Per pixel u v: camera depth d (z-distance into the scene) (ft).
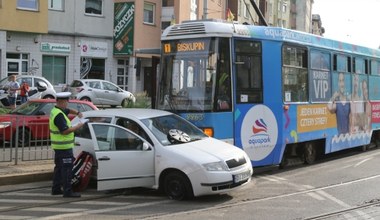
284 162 43.70
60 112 30.71
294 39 43.21
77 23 109.81
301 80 44.16
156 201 30.04
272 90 40.27
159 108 38.24
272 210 27.89
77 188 32.71
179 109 37.29
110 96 95.14
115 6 117.60
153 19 124.88
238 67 37.58
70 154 31.12
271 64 40.24
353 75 53.72
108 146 31.58
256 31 39.22
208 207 28.48
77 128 31.14
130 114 32.60
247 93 38.22
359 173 41.27
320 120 46.80
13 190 33.12
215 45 36.58
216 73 36.42
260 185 35.55
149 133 31.37
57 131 30.81
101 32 114.62
